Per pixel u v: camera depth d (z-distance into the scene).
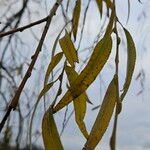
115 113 0.26
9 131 0.95
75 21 0.34
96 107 0.30
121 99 0.27
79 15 0.34
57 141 0.27
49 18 0.31
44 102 0.28
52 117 0.27
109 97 0.27
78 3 0.35
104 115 0.26
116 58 0.28
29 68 0.28
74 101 0.30
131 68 0.29
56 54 0.31
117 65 0.28
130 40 0.30
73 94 0.27
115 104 0.27
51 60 0.31
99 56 0.28
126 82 0.28
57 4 0.32
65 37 0.32
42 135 0.27
